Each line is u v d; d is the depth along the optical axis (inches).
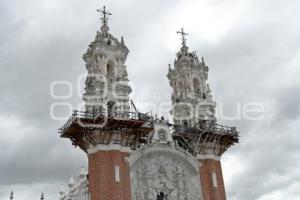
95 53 2519.7
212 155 2532.0
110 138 2215.8
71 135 2304.4
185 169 2443.4
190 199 2358.5
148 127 2333.9
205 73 2938.0
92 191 2134.6
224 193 2461.9
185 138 2551.7
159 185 2319.1
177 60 2965.1
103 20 2704.2
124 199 2124.8
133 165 2292.1
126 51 2615.7
